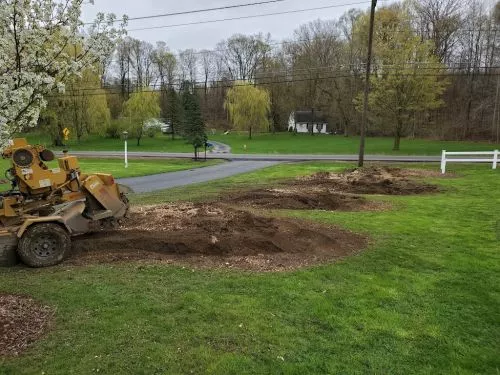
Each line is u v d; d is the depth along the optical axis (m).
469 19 59.06
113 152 49.44
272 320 5.29
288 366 4.30
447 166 26.75
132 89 80.19
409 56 41.75
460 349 4.77
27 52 5.37
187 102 72.69
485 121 57.09
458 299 6.08
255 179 21.89
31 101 5.32
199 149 53.56
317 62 72.94
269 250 8.17
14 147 7.63
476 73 55.34
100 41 5.77
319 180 19.66
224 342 4.73
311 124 79.56
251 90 67.12
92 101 56.00
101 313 5.37
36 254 7.21
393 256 8.02
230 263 7.45
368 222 10.95
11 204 7.57
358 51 64.69
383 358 4.54
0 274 6.86
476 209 12.79
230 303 5.74
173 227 9.44
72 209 8.01
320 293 6.18
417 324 5.32
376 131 66.31
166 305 5.61
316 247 8.43
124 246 8.21
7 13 4.82
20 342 4.65
